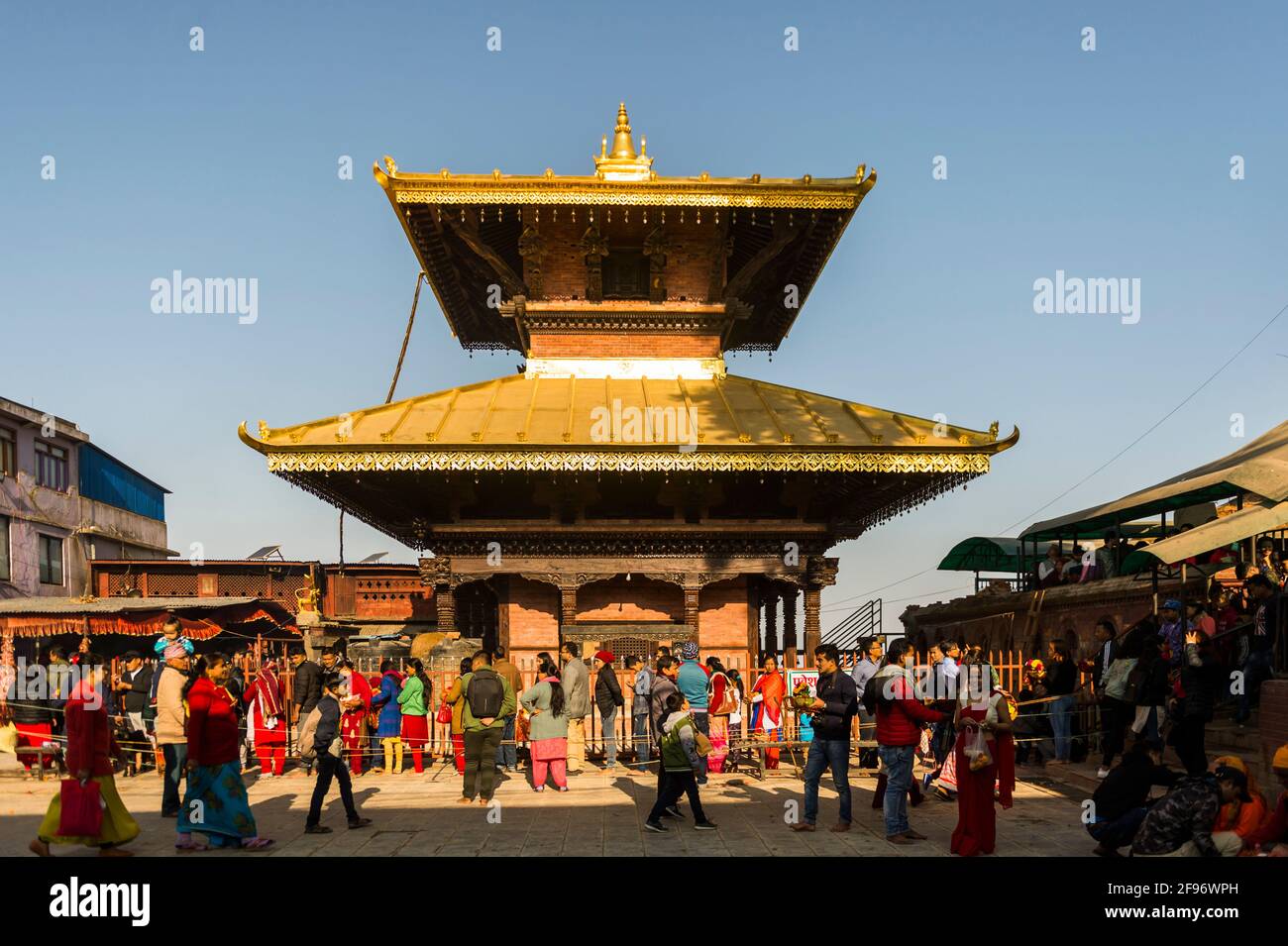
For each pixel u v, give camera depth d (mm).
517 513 24266
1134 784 11758
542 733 17312
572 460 21234
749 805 15820
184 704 15172
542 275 25922
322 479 22141
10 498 45062
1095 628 27906
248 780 19109
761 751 19047
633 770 19766
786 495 23953
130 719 19594
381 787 18109
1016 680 23312
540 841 13078
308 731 13906
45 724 20422
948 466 21609
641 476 23484
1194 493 25781
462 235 25297
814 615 24047
